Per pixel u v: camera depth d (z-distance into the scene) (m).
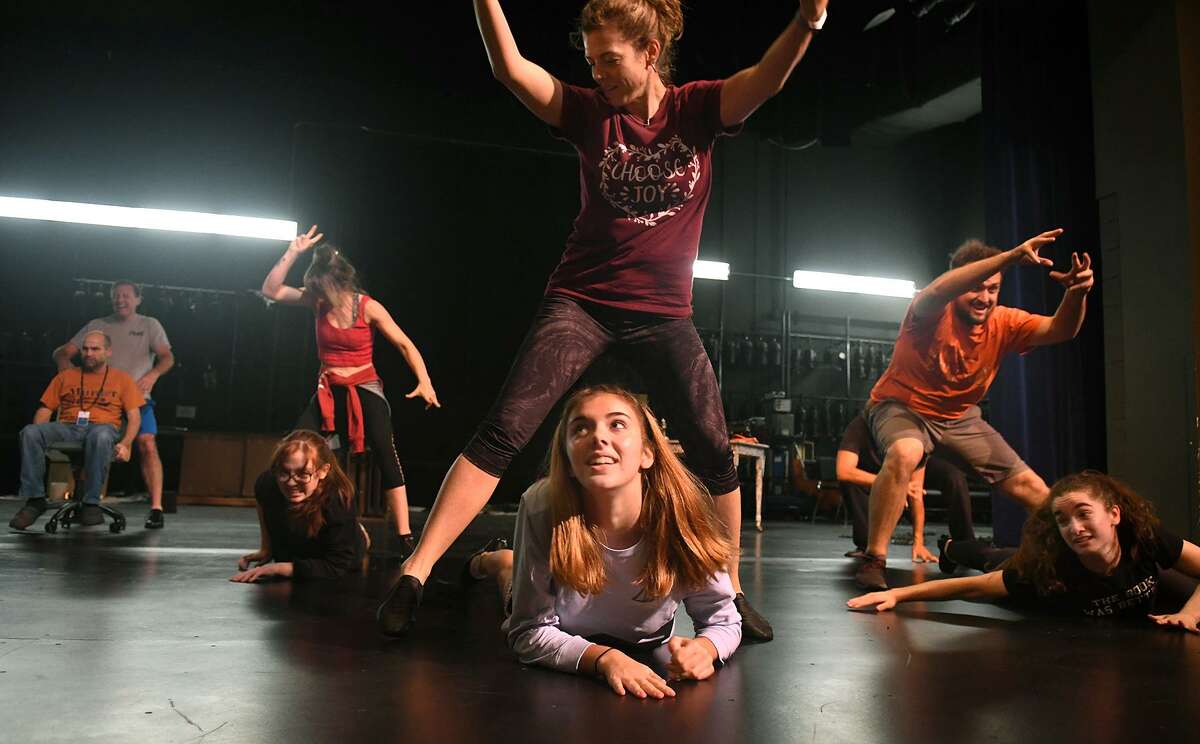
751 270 10.35
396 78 9.57
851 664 1.53
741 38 8.56
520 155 9.92
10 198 8.02
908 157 10.91
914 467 2.88
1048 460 5.30
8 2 8.30
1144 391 4.75
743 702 1.24
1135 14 4.93
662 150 1.80
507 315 9.74
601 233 1.84
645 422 1.45
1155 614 2.20
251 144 9.36
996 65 5.88
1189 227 4.55
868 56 9.35
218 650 1.52
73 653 1.46
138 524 5.05
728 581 1.54
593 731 1.07
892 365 3.09
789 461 9.37
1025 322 2.91
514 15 8.89
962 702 1.26
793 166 10.61
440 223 9.66
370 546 4.01
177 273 9.17
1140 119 4.88
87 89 9.05
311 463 2.61
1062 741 1.07
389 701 1.19
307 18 8.67
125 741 0.98
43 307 8.83
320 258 3.50
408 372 9.52
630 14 1.74
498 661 1.49
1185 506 4.48
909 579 3.14
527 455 9.06
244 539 4.12
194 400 9.05
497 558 2.28
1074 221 5.39
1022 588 2.25
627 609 1.50
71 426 4.38
